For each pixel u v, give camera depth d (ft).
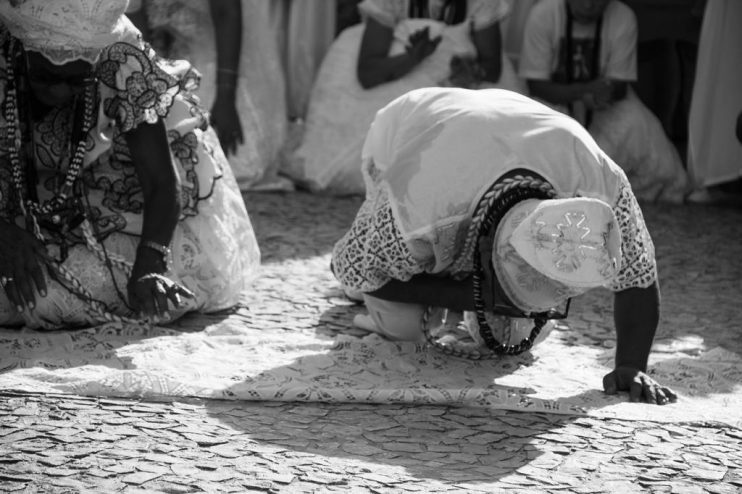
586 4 33.06
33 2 15.89
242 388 15.02
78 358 16.38
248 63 32.40
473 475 12.64
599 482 12.60
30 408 14.14
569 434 14.14
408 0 32.68
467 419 14.60
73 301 17.88
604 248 13.70
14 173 17.22
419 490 12.09
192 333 18.12
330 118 32.96
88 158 17.71
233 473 12.32
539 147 14.83
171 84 17.44
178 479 12.06
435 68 32.65
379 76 32.48
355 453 13.19
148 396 14.79
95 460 12.52
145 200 17.61
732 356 17.95
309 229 27.35
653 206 33.27
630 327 15.80
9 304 17.93
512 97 16.06
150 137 17.52
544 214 13.57
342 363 16.71
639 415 14.76
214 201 19.40
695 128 33.78
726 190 35.22
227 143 31.81
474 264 14.93
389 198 15.44
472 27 32.83
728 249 27.20
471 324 17.46
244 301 20.58
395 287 16.39
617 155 34.12
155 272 17.12
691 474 12.91
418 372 16.53
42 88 16.93
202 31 31.50
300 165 33.14
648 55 38.45
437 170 15.02
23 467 12.22
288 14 34.63
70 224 18.02
